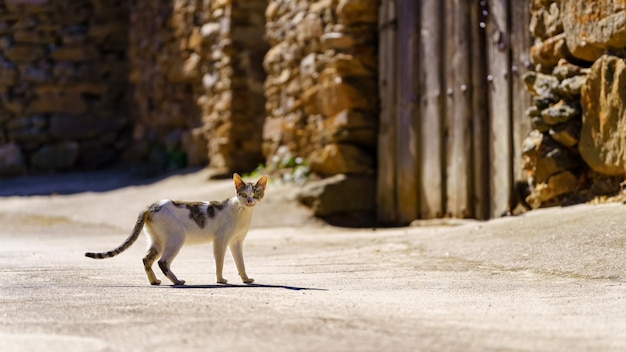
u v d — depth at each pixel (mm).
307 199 31906
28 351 8203
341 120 32594
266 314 10570
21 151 49125
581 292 13758
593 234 17844
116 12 50781
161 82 46719
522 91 26719
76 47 50156
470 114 28750
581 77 22844
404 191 31203
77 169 49531
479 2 28469
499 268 17328
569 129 23188
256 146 40125
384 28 32219
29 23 49938
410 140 30938
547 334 9602
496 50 27750
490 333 9594
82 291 13094
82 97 50156
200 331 9344
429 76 30297
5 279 15156
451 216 29312
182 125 45438
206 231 14914
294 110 35938
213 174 39219
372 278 16031
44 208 36062
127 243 14516
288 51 36469
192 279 15680
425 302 12242
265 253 21734
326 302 11898
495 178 27750
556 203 23922
